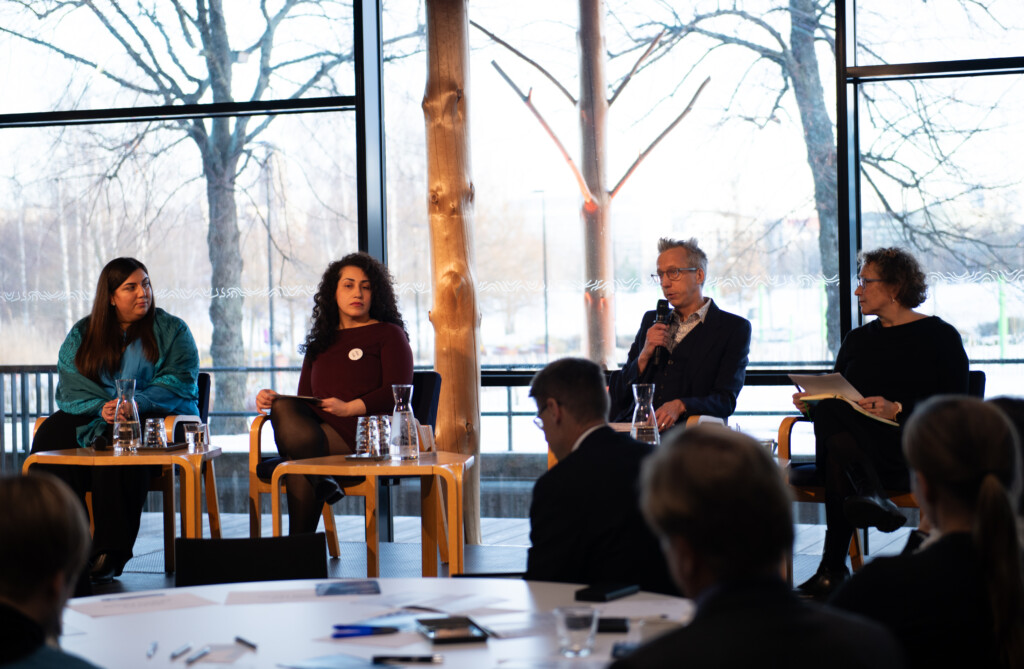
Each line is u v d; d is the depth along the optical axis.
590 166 4.83
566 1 4.85
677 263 3.87
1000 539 1.32
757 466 1.03
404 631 1.52
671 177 4.75
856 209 4.58
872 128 4.55
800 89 4.60
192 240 5.08
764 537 1.01
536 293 4.89
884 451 3.42
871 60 4.52
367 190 4.87
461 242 4.58
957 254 4.49
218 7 5.01
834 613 1.02
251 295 5.04
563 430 2.01
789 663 0.94
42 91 5.16
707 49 4.71
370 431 3.47
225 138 5.04
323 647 1.44
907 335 3.66
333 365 3.93
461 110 4.59
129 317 4.14
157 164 5.09
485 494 4.95
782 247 4.64
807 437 4.60
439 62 4.56
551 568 1.87
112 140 5.12
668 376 3.87
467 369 4.57
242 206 5.04
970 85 4.46
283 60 4.97
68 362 4.14
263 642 1.48
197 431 3.71
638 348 4.03
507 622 1.54
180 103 5.05
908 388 3.61
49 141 5.17
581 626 1.36
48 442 4.07
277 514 3.42
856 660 0.96
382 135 5.00
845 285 4.50
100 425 4.01
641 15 4.77
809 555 4.21
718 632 0.97
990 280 4.45
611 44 4.81
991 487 1.33
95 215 5.15
